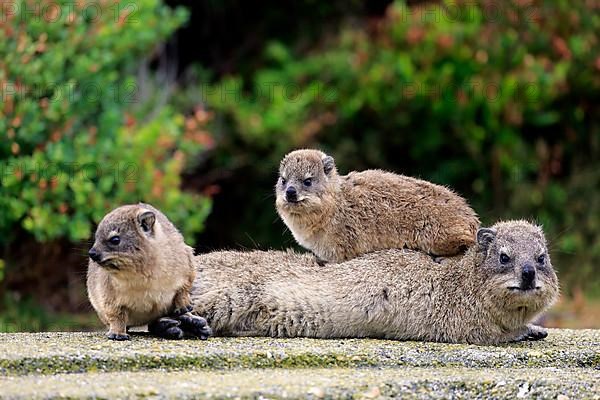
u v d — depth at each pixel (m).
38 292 16.03
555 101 21.47
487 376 9.04
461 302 10.19
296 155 12.02
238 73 23.17
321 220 11.42
